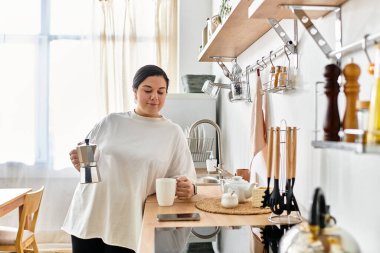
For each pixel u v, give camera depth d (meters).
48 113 3.90
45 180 3.88
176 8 3.91
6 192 3.06
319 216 0.74
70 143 3.88
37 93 3.90
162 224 1.38
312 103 1.39
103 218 2.00
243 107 2.50
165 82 2.06
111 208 1.94
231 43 2.25
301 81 1.50
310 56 1.41
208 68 3.87
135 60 3.87
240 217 1.48
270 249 1.08
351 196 1.10
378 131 0.72
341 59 1.17
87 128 3.88
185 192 1.80
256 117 1.89
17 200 2.98
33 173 3.87
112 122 2.10
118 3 3.88
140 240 1.18
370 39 0.90
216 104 3.56
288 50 1.63
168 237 1.21
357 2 1.09
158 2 3.87
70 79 3.88
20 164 3.87
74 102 3.88
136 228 1.89
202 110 3.39
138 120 2.08
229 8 2.10
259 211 1.54
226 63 3.11
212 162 2.94
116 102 3.84
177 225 1.37
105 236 1.96
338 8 1.20
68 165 3.88
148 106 2.04
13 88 3.88
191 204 1.74
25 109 3.89
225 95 3.16
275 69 1.65
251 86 2.32
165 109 3.37
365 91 1.03
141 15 3.91
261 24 1.81
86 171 1.71
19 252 2.91
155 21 3.87
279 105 1.76
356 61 1.09
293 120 1.58
